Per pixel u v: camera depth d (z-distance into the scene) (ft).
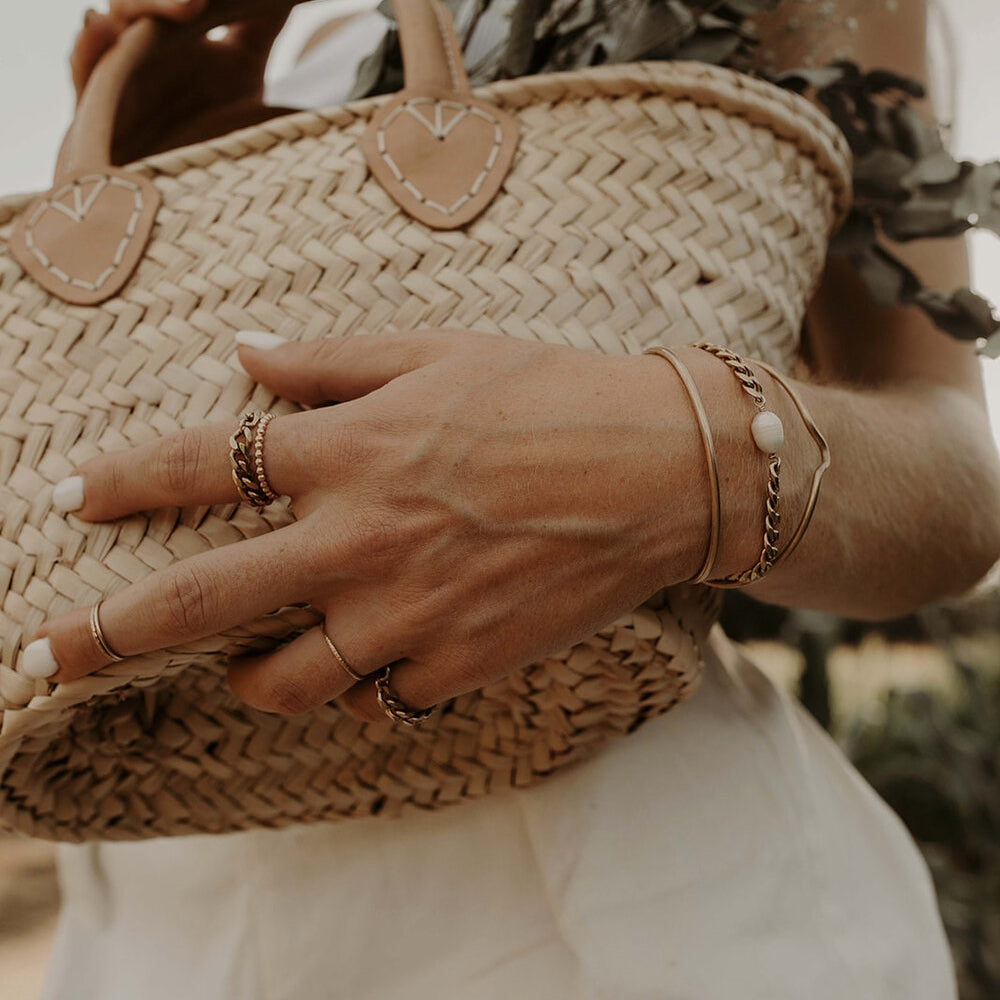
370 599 1.66
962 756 5.61
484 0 2.47
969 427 2.44
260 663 1.78
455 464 1.61
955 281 2.71
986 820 5.54
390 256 1.90
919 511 2.21
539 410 1.65
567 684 1.96
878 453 2.13
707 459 1.70
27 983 7.18
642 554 1.70
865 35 2.64
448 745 2.17
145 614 1.62
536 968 2.20
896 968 2.30
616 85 2.03
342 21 3.26
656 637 1.88
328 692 1.74
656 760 2.24
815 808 2.43
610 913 2.12
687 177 2.01
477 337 1.73
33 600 1.72
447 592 1.64
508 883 2.25
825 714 5.46
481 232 1.93
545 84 2.02
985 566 2.46
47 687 1.70
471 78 2.53
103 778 2.13
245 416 1.68
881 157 2.39
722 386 1.75
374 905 2.35
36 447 1.80
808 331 2.89
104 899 2.82
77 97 2.43
